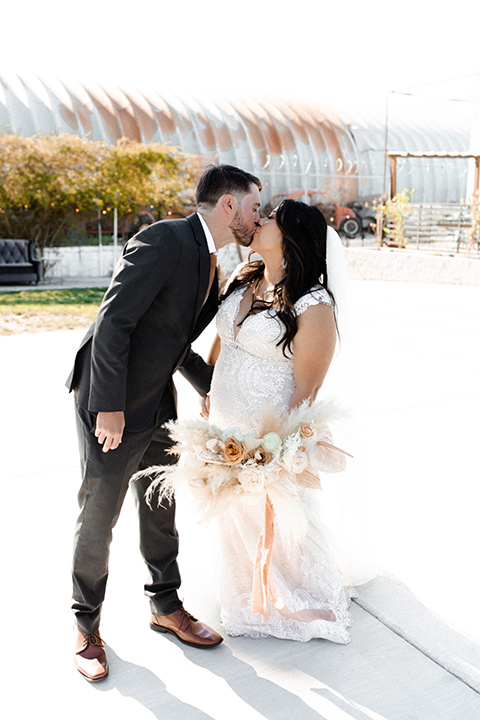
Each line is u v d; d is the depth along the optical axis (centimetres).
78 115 1678
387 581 286
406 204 1502
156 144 1598
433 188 2292
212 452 217
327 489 277
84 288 1377
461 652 238
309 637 245
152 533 240
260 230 230
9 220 1481
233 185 219
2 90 1611
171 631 246
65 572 292
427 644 243
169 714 208
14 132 1568
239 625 249
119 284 204
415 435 462
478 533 327
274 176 1970
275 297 233
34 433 464
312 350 228
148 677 225
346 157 2106
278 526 246
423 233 1513
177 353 223
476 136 1395
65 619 258
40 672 228
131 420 219
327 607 249
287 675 226
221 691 218
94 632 233
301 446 218
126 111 1758
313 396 236
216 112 1914
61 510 351
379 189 2167
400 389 575
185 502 238
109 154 1523
